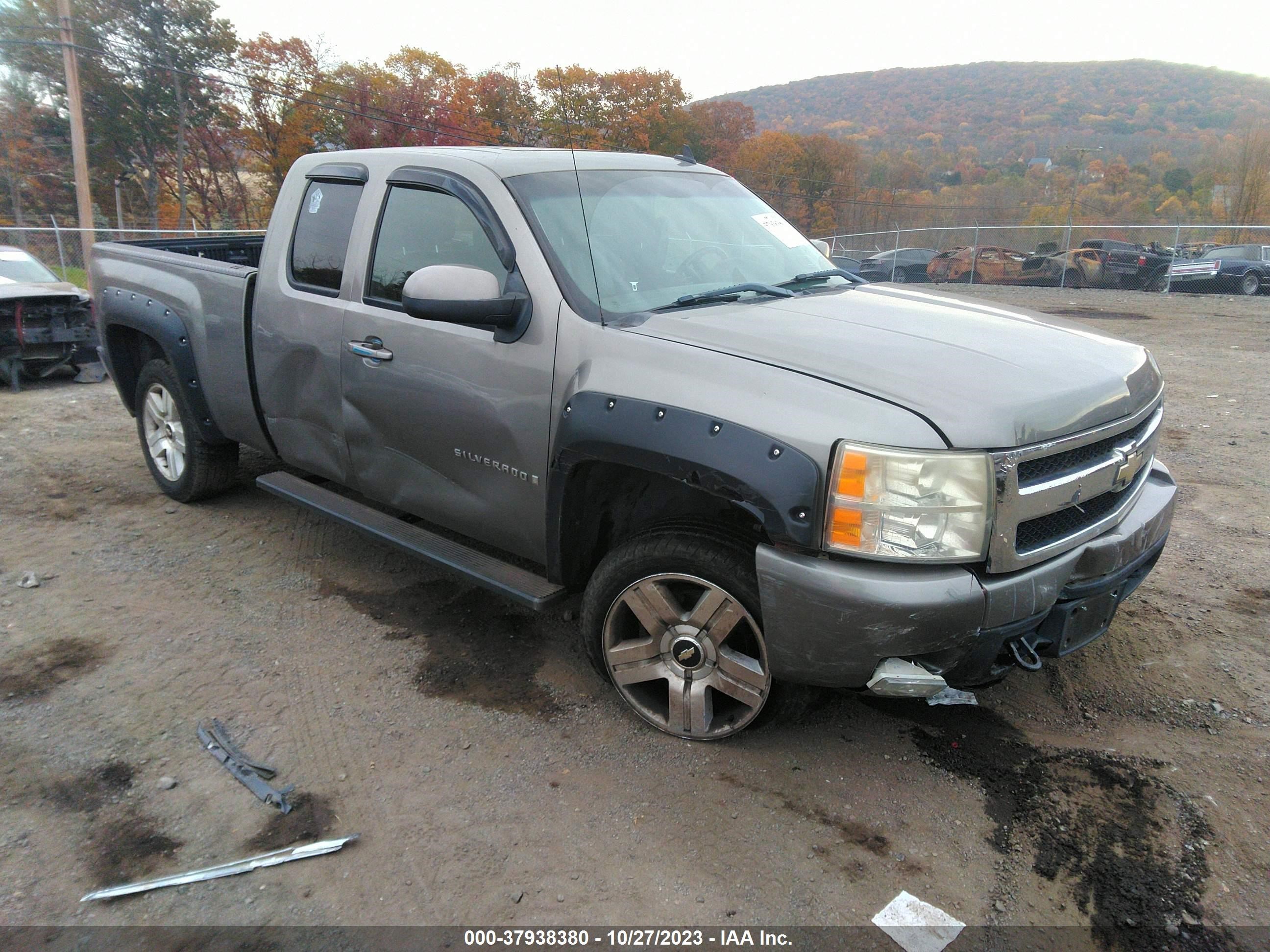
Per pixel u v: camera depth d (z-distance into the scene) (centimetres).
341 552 466
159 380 501
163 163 5072
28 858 257
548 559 321
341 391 380
